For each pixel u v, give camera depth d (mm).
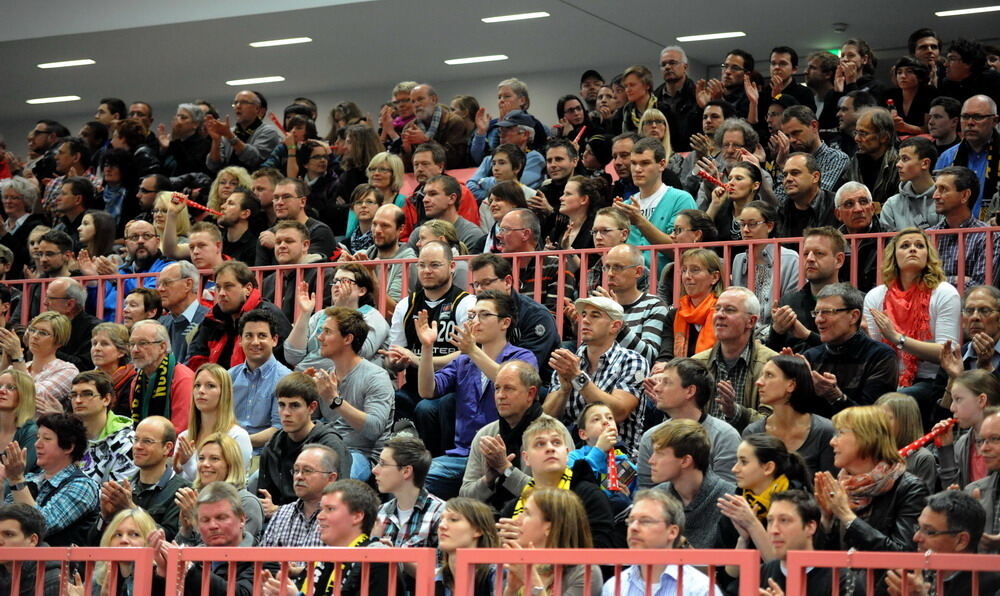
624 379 23469
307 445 21078
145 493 22531
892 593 14797
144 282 33375
